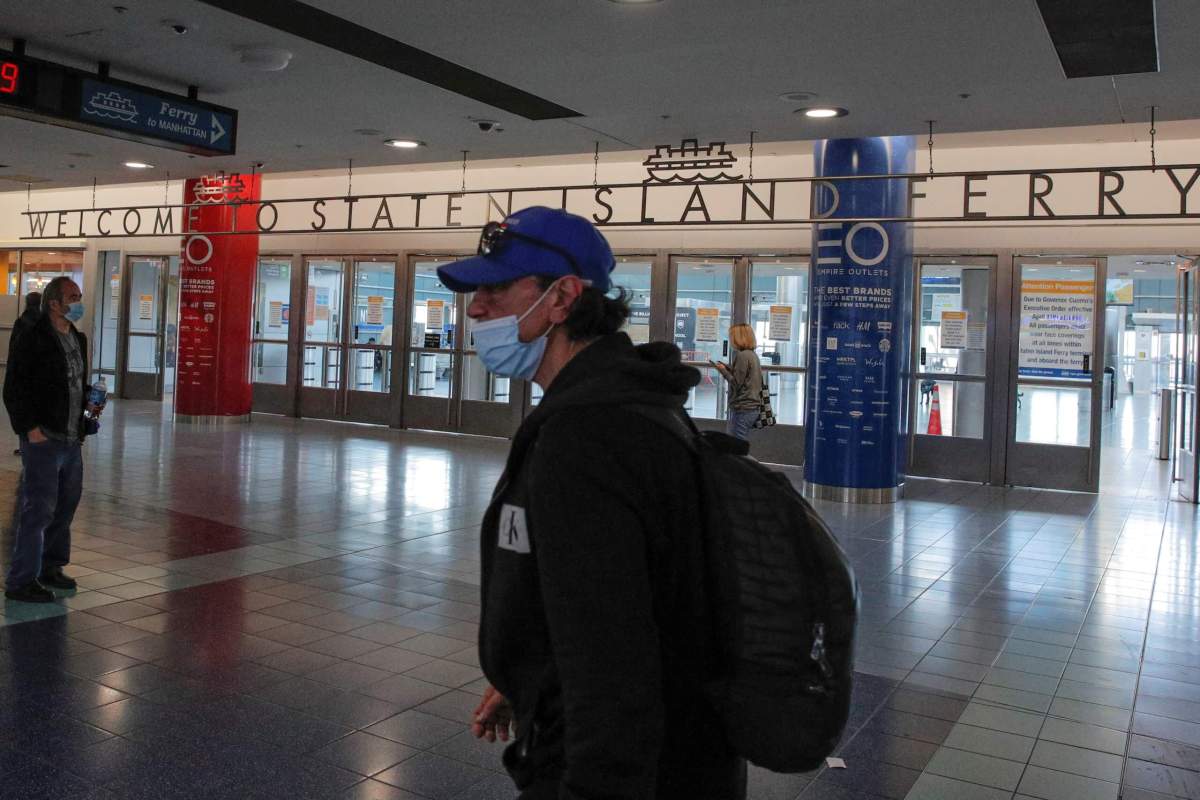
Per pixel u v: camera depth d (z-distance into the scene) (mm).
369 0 5582
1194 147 10727
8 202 20328
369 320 15938
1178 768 3883
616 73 6930
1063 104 7414
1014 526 9078
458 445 13836
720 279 13164
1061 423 11453
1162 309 28438
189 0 5770
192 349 14938
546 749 1456
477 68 6934
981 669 5047
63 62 7152
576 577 1306
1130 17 5426
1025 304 11531
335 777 3578
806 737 1366
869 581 6852
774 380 12969
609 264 1661
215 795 3400
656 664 1304
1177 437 12008
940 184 11773
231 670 4648
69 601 5652
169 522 7906
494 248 1601
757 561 1382
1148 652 5391
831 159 9859
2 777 3469
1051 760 3936
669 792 1418
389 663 4828
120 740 3824
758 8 5488
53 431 5543
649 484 1356
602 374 1464
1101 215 7477
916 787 3662
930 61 6406
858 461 10039
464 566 6855
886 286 9883
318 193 16297
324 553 7082
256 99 8125
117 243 18594
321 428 15117
